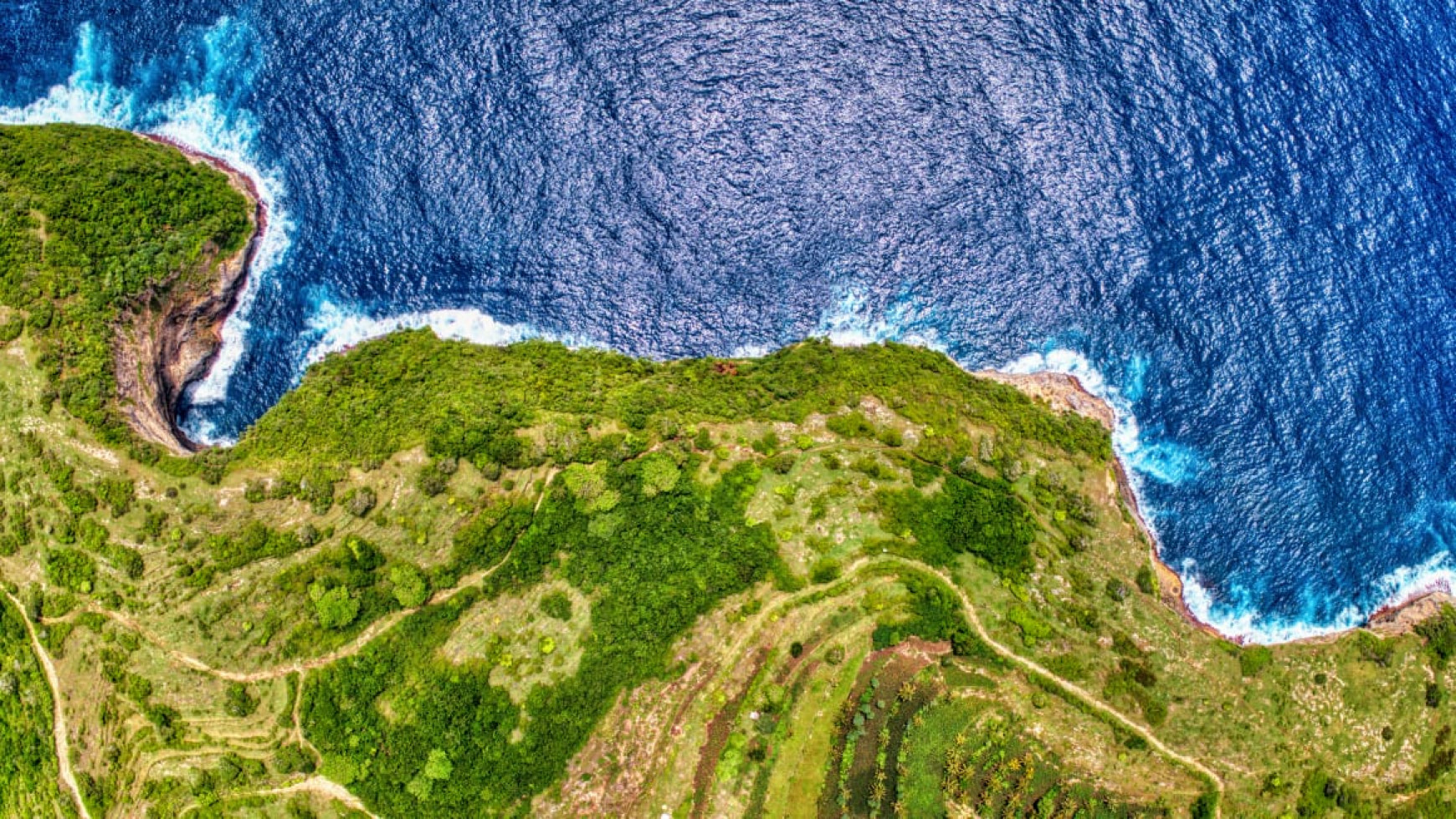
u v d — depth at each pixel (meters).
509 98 64.38
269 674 55.34
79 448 55.53
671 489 59.28
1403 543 64.62
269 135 64.19
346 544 56.12
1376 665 62.31
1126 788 60.03
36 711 55.44
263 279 63.66
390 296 63.53
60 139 61.44
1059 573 61.22
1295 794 60.22
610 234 64.19
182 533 55.25
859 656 60.19
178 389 61.91
